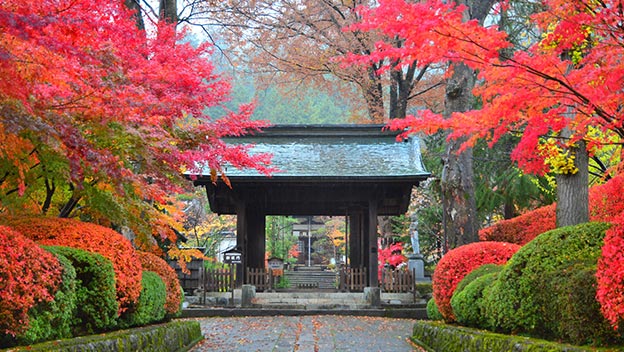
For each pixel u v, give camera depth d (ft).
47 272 18.39
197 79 27.07
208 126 29.09
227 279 57.93
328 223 130.41
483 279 27.20
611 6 17.71
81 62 17.88
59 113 17.94
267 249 118.73
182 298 35.68
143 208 29.09
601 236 20.75
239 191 57.11
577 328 17.89
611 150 42.60
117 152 23.62
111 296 23.20
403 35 18.33
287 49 84.48
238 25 69.51
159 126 24.00
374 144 62.34
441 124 21.59
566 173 29.01
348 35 79.41
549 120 20.63
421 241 86.99
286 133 63.87
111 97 18.85
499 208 80.23
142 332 25.35
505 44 17.84
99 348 20.02
